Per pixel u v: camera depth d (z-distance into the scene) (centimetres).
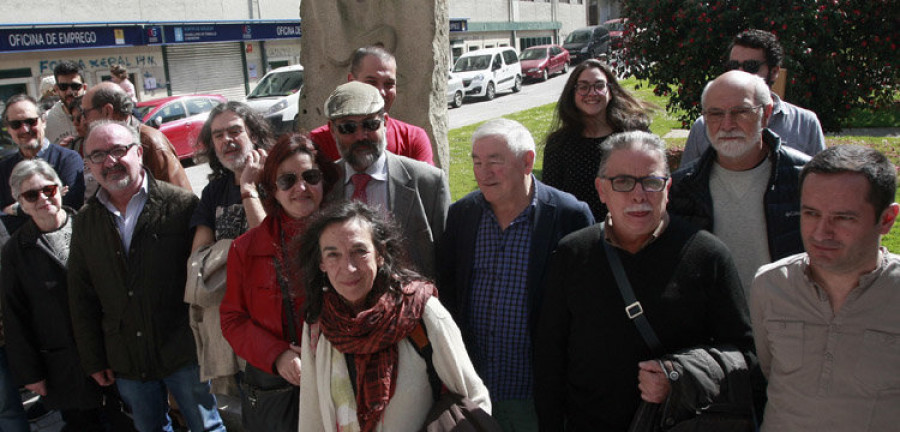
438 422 201
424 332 207
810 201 176
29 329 330
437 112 473
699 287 207
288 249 245
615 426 219
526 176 255
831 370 179
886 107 769
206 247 285
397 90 469
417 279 215
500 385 266
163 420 322
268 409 251
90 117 394
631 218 206
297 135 254
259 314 246
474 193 273
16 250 323
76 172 418
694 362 195
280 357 237
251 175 274
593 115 347
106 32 1723
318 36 485
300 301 241
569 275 223
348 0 474
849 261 172
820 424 182
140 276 294
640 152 206
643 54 746
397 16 461
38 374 332
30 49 1555
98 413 385
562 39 4194
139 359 300
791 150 247
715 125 244
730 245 253
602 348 216
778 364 192
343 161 275
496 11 3378
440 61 472
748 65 334
